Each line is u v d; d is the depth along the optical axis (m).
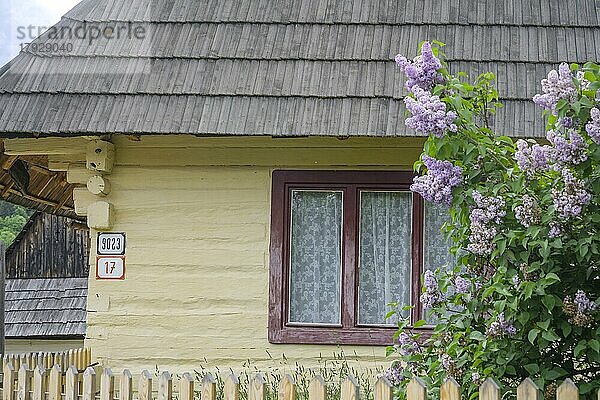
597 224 6.48
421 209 10.47
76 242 24.17
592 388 6.35
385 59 10.54
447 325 7.11
